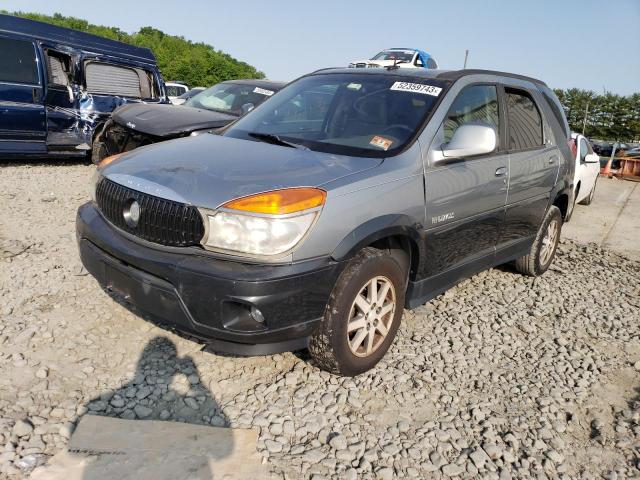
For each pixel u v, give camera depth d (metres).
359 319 3.21
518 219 4.74
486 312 4.65
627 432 3.20
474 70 4.38
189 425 2.80
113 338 3.56
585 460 2.94
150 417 2.88
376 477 2.63
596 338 4.41
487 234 4.33
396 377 3.47
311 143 3.64
